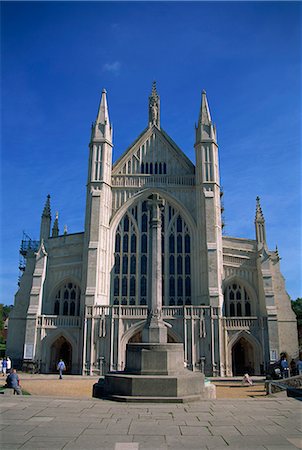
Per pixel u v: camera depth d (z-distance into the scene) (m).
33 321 48.06
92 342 45.16
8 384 24.41
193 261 51.53
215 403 17.70
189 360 44.31
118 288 50.97
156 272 25.17
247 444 11.09
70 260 53.25
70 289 53.41
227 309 51.72
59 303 52.97
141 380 18.97
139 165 56.50
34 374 44.66
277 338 46.44
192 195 54.47
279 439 11.61
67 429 12.59
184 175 55.28
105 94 58.41
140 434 12.09
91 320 46.03
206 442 11.27
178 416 14.73
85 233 51.66
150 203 26.98
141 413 15.22
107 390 20.14
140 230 53.12
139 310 46.22
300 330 77.25
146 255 52.19
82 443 11.04
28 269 55.88
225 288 52.47
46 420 13.78
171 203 54.38
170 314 46.06
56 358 49.34
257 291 52.09
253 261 53.16
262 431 12.55
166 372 20.36
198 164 54.81
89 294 47.34
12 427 12.77
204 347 45.00
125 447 10.73
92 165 54.16
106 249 51.47
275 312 47.78
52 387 33.28
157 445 10.96
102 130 55.91
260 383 37.59
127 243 52.81
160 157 56.94
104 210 52.41
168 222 53.69
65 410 15.55
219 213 53.22
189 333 45.22
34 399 17.95
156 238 26.09
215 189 53.19
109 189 54.28
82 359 44.88
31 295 49.84
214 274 48.84
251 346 47.56
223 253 52.78
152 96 60.50
